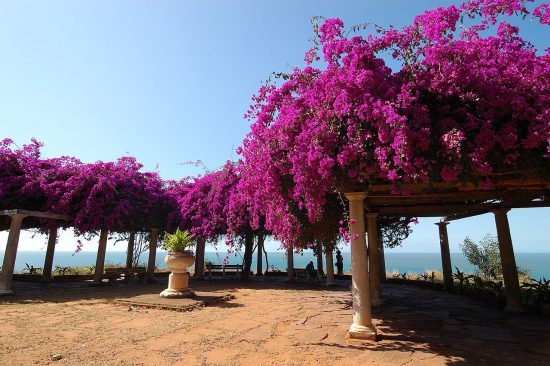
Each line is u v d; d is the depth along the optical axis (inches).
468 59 181.6
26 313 308.7
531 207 337.4
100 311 317.1
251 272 842.2
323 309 335.0
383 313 321.4
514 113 171.6
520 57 185.2
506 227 347.9
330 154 193.0
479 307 357.7
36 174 517.7
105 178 530.6
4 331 244.1
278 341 220.2
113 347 206.2
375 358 188.5
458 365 178.4
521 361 185.2
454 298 426.0
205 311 319.3
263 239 697.0
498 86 174.2
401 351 201.3
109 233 605.9
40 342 215.8
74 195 515.2
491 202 355.9
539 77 173.9
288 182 229.1
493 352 201.0
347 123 190.2
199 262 708.0
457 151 158.4
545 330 254.4
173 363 179.0
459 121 182.4
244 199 334.6
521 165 182.2
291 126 214.7
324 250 378.0
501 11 184.1
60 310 322.7
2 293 417.1
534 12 179.3
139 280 615.8
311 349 203.6
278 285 568.1
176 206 657.0
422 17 190.4
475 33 191.6
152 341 219.0
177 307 323.3
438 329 257.6
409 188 204.2
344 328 255.4
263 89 241.1
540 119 162.9
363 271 230.2
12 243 443.2
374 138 185.6
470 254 744.3
